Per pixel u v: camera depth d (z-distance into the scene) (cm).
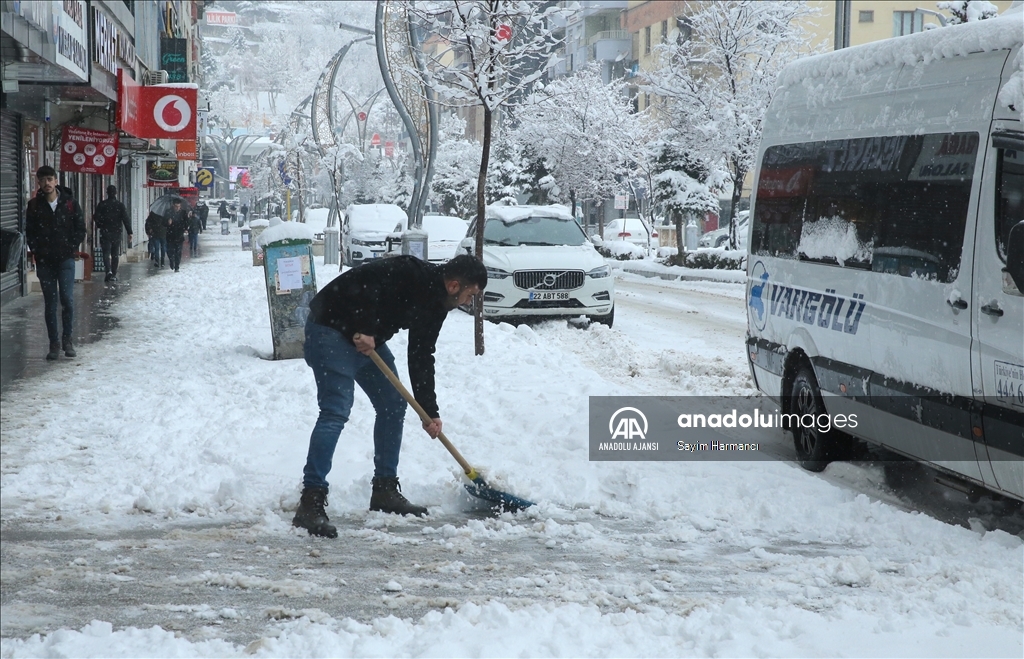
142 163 4541
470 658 397
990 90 630
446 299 602
